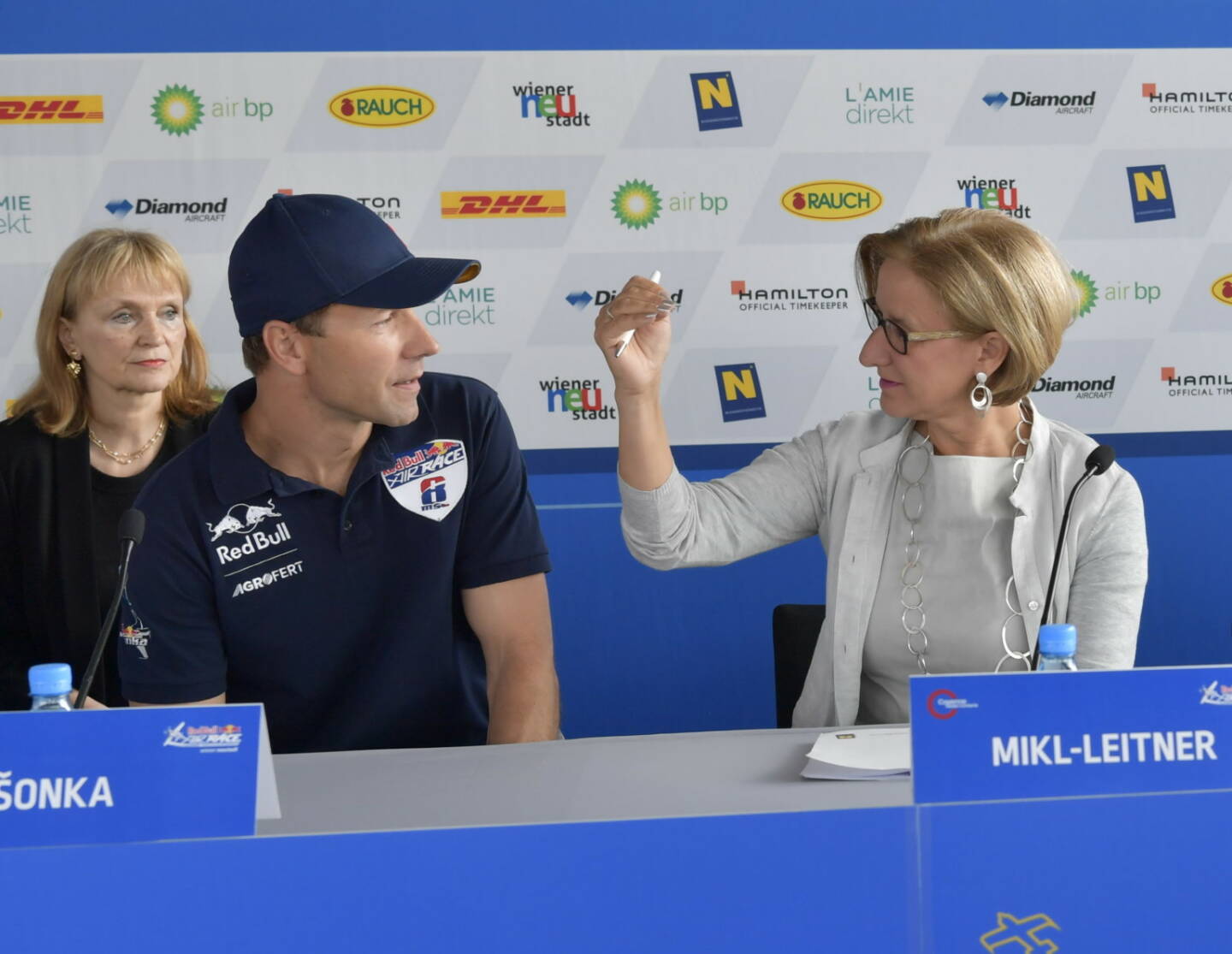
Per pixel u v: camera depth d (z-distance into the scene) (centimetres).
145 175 280
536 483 295
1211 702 104
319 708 173
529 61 286
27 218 278
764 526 180
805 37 290
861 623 170
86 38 277
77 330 224
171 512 165
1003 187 296
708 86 290
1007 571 167
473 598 180
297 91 282
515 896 97
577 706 300
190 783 97
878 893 99
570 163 289
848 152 293
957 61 293
